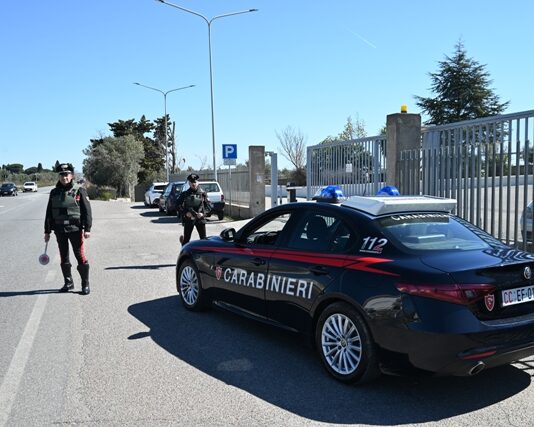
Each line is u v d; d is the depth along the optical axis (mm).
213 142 26688
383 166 11328
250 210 20812
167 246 13055
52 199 7527
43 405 3936
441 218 4734
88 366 4727
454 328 3561
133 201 48094
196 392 4145
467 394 4047
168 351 5125
